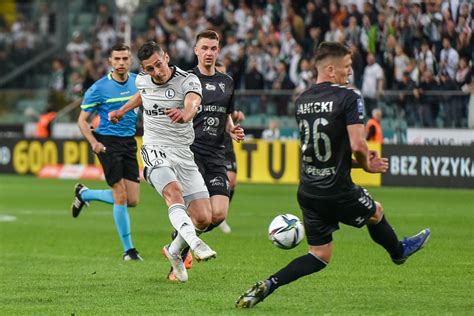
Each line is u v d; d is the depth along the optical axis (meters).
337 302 20.14
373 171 18.61
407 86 58.91
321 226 19.06
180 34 69.75
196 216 23.36
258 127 61.19
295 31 63.50
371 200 19.03
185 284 22.95
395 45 59.50
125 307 19.70
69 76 74.88
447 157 53.44
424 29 58.91
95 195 30.58
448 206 44.22
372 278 23.75
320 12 62.94
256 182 58.69
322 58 18.75
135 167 28.97
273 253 29.14
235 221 39.03
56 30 80.62
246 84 64.06
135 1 75.75
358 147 18.09
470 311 18.95
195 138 25.03
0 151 67.38
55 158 65.38
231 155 31.59
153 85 22.81
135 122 28.97
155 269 25.84
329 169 18.62
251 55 64.62
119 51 28.75
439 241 31.67
